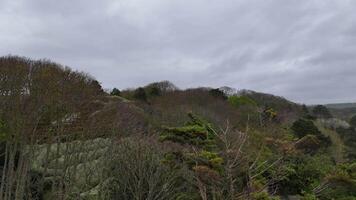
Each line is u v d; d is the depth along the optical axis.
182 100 47.00
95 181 23.92
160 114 35.06
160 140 21.52
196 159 13.46
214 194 11.11
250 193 10.80
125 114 29.70
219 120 29.30
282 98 48.62
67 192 22.38
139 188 20.03
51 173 25.91
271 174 13.30
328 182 15.34
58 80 28.31
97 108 30.91
